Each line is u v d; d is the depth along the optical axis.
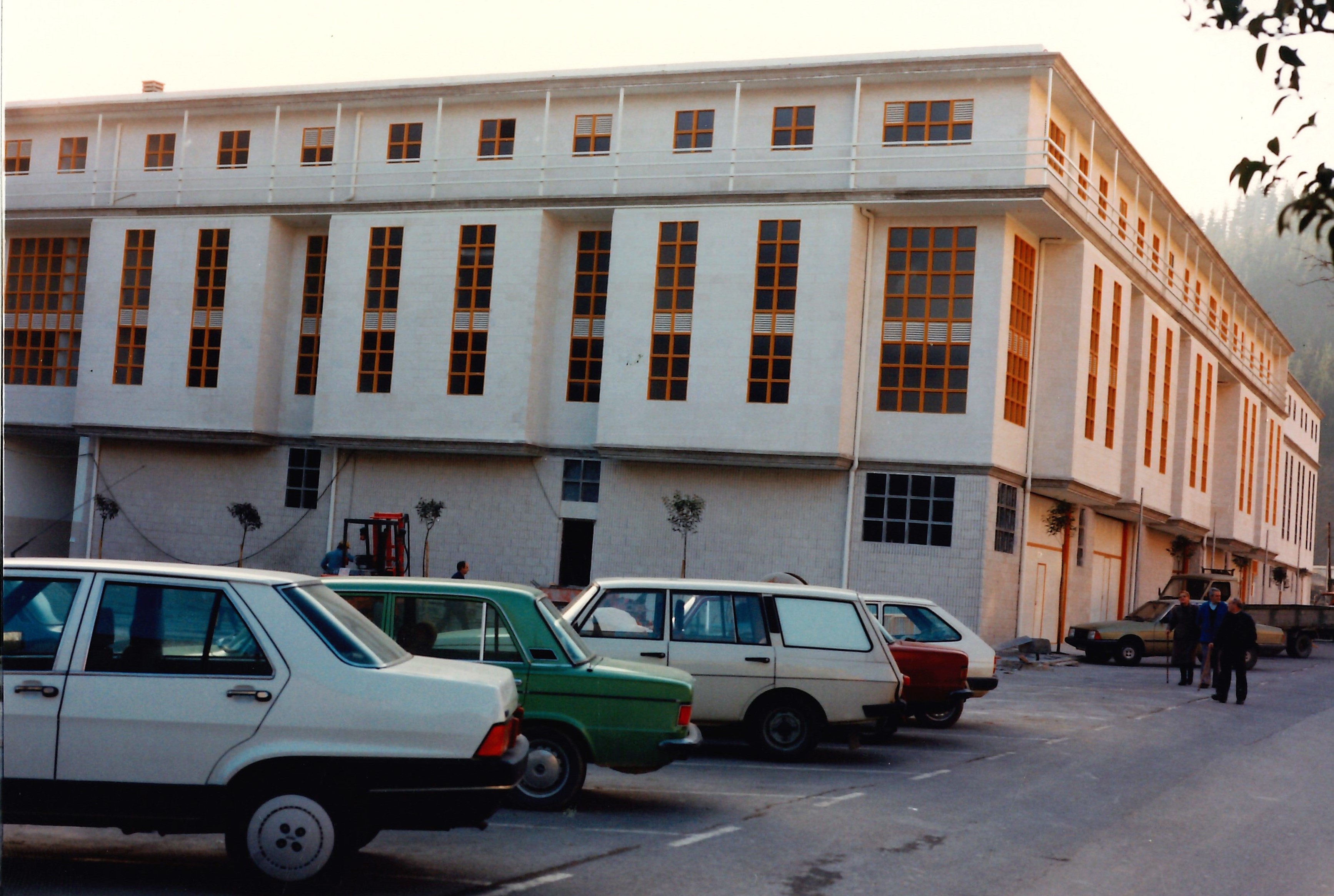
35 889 6.79
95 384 37.31
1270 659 39.72
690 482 32.56
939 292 31.11
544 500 34.03
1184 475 46.44
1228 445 55.94
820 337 30.92
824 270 31.02
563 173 34.22
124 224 37.53
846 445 30.94
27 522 39.81
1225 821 10.59
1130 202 40.12
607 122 34.16
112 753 6.62
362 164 36.00
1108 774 13.15
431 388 34.22
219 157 37.41
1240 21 4.66
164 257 37.03
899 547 30.83
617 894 7.21
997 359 30.59
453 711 6.81
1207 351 50.19
